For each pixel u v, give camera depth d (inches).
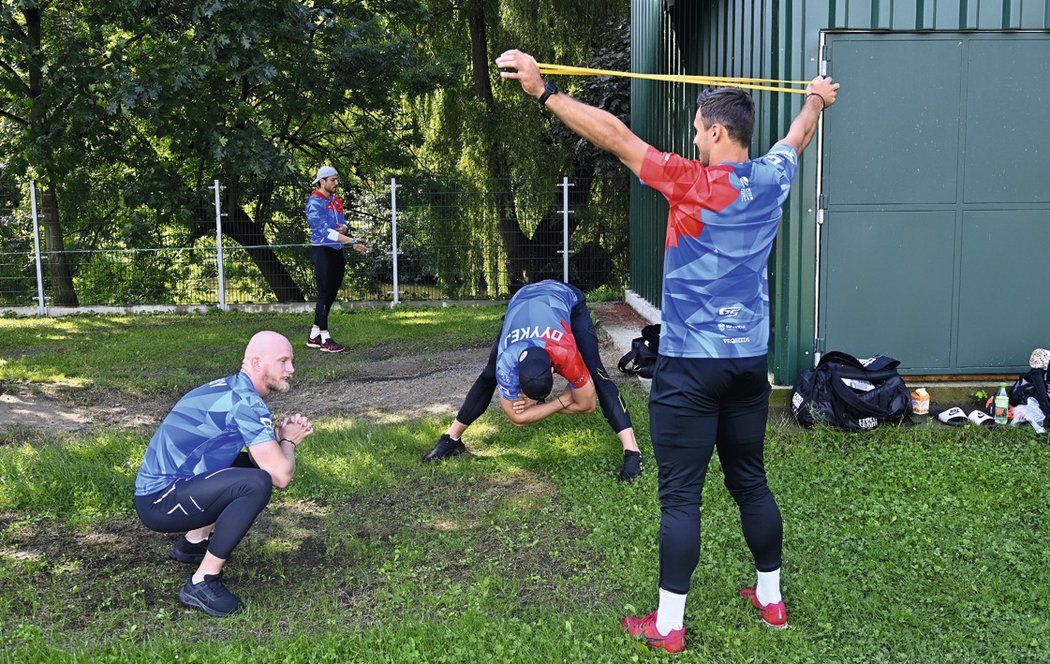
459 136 716.7
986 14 226.4
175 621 139.0
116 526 176.4
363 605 142.9
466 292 513.3
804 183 230.5
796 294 233.6
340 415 260.1
